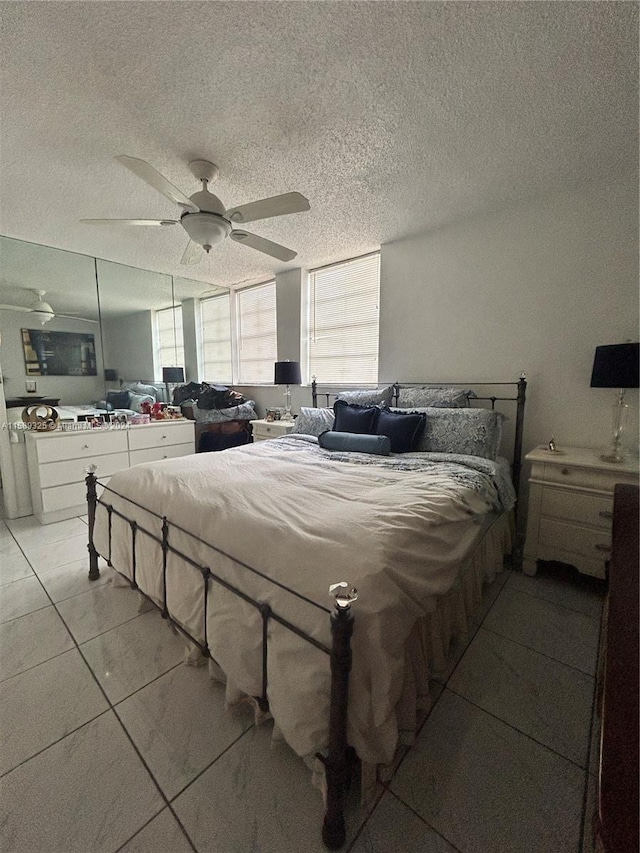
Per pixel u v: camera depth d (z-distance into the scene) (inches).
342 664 31.8
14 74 52.6
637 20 45.1
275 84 55.4
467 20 45.6
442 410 92.7
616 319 81.6
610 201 80.5
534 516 79.8
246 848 33.8
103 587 76.4
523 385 90.9
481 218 98.0
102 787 38.7
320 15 45.0
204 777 39.8
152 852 33.5
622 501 53.3
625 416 77.7
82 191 85.4
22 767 40.7
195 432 154.4
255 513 50.1
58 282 127.2
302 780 39.4
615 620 32.2
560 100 58.7
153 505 61.6
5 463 112.0
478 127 65.1
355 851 33.5
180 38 47.7
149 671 54.2
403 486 60.1
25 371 122.0
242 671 42.8
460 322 104.0
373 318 129.0
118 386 146.4
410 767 41.1
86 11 44.2
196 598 51.5
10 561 87.4
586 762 41.6
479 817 36.3
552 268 88.4
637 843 16.9
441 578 45.8
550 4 43.6
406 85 55.7
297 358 150.6
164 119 62.7
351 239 114.4
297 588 38.2
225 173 79.1
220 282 172.4
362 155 73.0
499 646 59.9
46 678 52.9
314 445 98.9
